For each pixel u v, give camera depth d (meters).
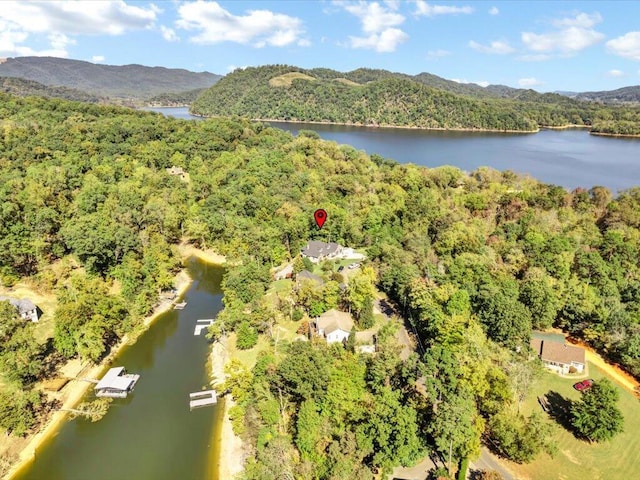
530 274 95.50
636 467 57.41
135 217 125.44
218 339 89.06
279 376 63.72
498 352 72.62
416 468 55.78
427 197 153.00
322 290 94.19
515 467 56.56
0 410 60.91
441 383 60.88
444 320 76.88
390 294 102.94
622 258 109.62
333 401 59.66
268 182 165.88
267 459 53.84
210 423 67.69
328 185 167.25
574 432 63.28
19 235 103.19
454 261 102.62
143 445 63.44
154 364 82.44
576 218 138.62
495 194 160.88
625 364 78.81
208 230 135.62
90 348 78.00
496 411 60.19
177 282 116.50
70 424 67.38
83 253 100.75
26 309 87.25
